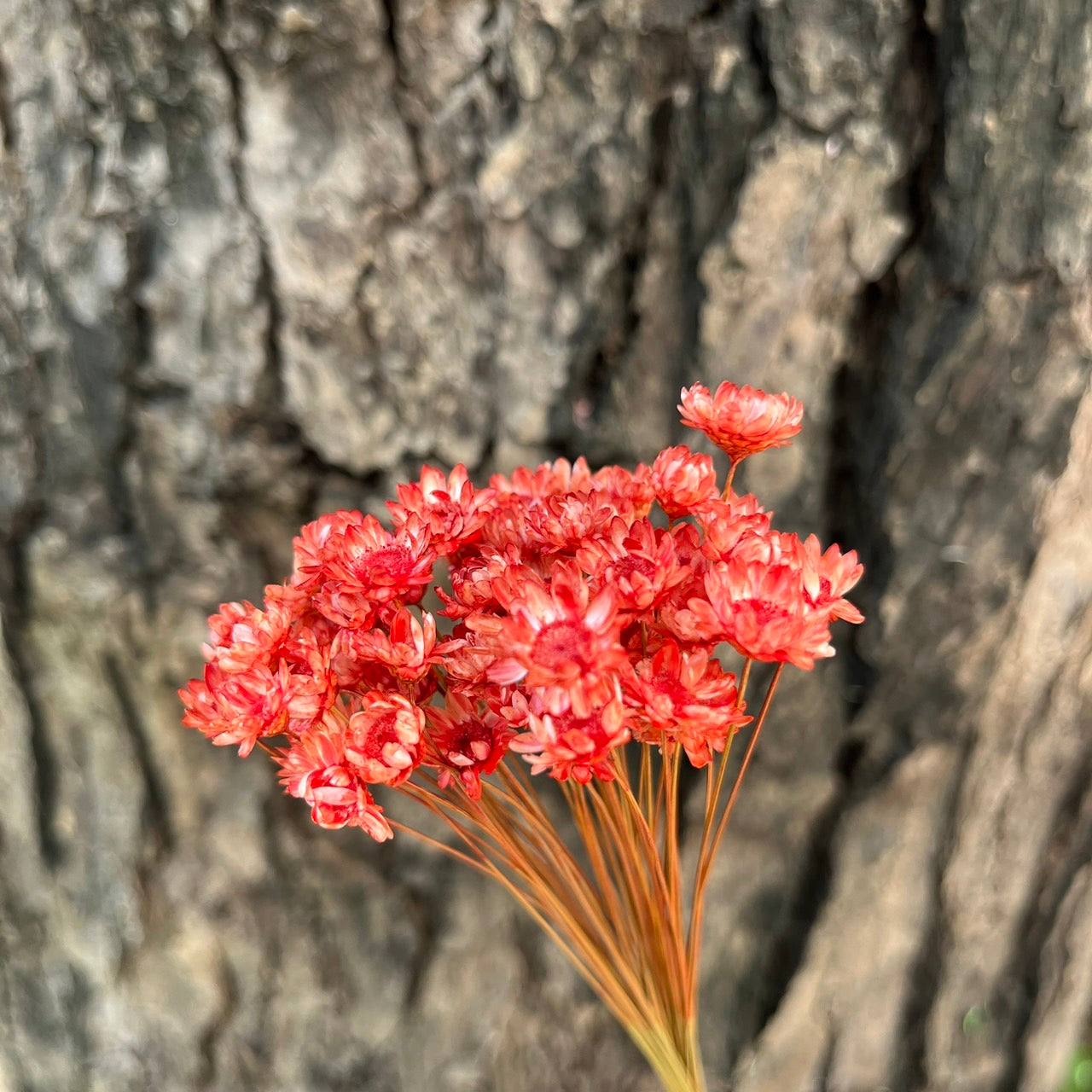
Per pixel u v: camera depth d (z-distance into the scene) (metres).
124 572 0.17
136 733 0.17
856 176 0.15
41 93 0.15
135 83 0.15
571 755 0.10
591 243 0.16
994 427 0.16
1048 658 0.17
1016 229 0.15
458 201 0.15
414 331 0.16
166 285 0.16
